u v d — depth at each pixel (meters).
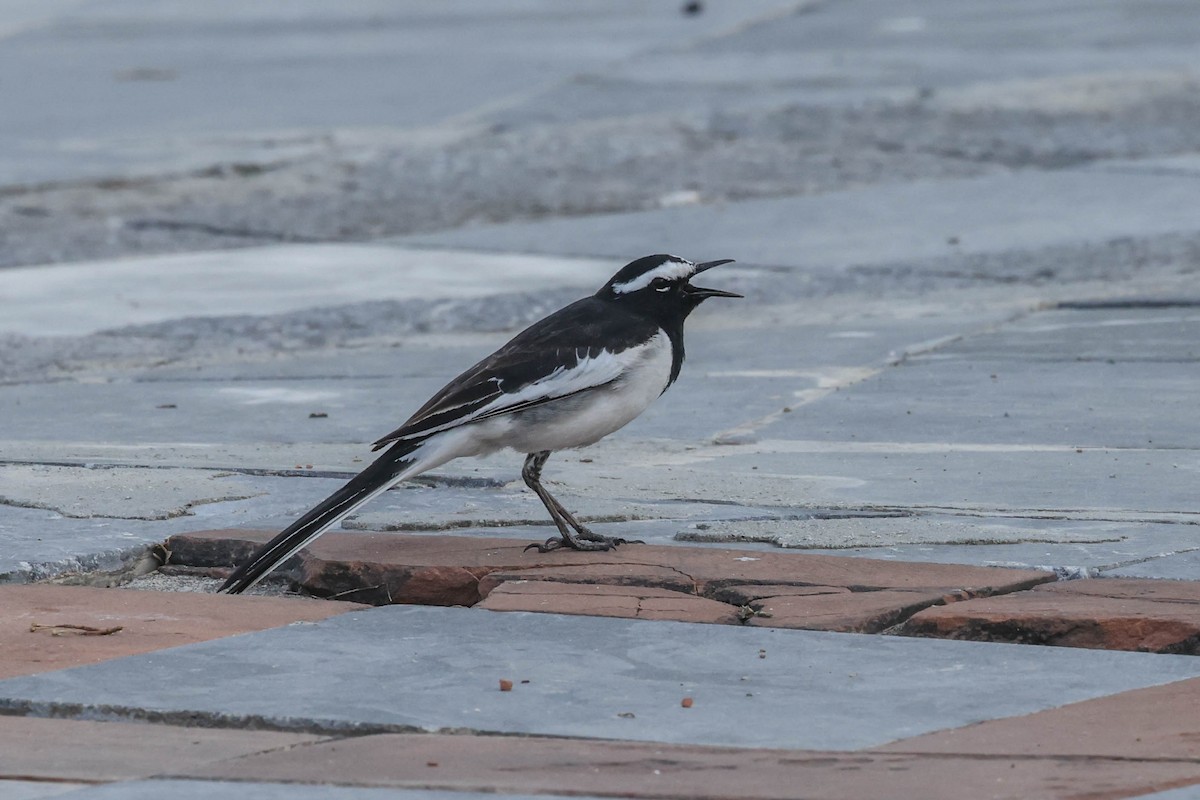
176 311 20.45
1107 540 10.19
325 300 20.95
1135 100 36.06
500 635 8.55
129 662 8.13
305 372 16.91
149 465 12.72
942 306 19.55
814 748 6.95
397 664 8.09
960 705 7.47
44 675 7.95
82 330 19.50
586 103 38.53
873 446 13.26
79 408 15.38
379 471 9.40
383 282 22.03
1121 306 18.80
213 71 46.50
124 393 16.06
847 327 18.50
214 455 13.12
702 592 9.33
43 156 33.19
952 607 8.77
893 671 7.96
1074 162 30.02
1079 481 11.93
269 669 8.02
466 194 28.77
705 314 19.97
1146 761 6.74
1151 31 47.25
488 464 12.66
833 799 6.36
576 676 7.91
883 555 10.01
